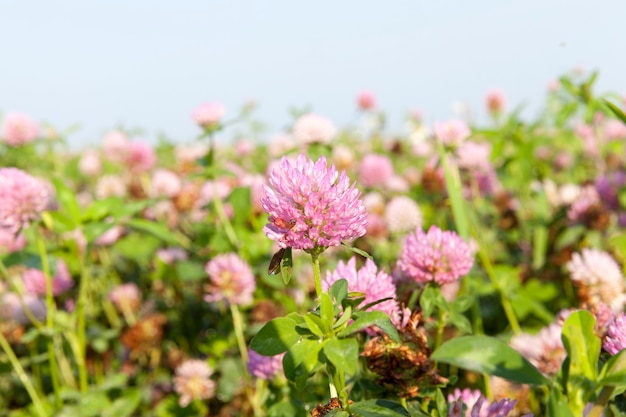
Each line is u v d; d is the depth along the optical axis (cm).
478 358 19
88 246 49
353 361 22
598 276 41
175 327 61
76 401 51
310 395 39
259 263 56
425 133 108
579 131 99
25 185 46
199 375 52
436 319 37
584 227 59
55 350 54
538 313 52
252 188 63
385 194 83
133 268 75
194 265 57
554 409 18
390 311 30
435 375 28
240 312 54
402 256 34
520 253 68
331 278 31
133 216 73
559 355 34
